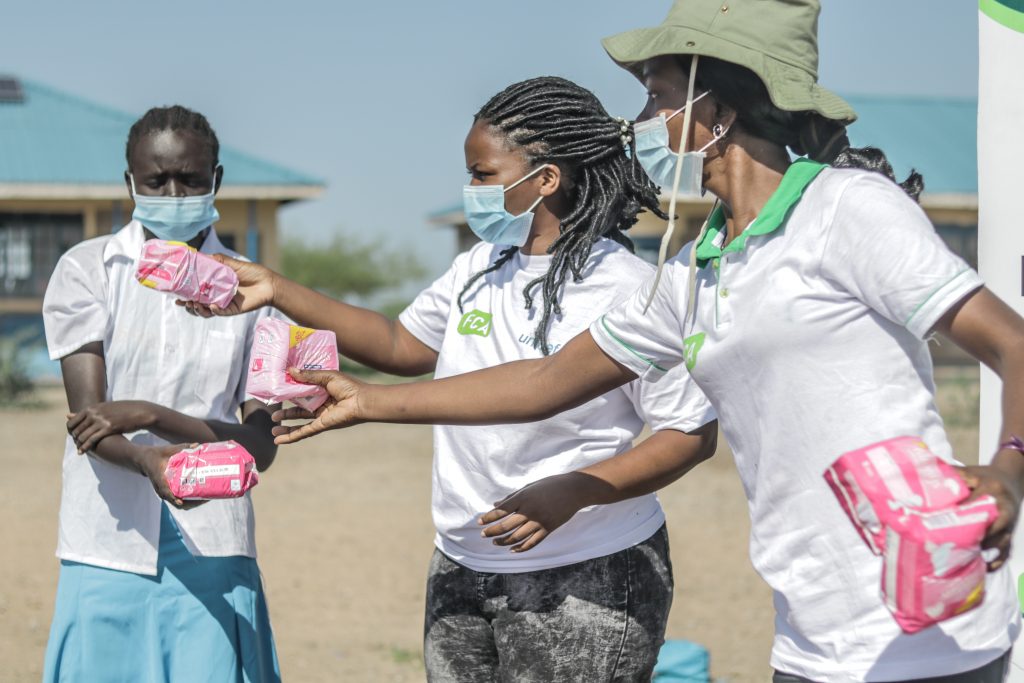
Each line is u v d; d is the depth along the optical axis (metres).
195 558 3.95
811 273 2.61
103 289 3.92
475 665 3.67
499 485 3.49
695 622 7.86
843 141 2.84
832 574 2.66
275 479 13.78
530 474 3.47
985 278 3.80
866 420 2.59
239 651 4.03
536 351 3.48
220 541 3.98
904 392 2.61
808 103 2.65
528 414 3.23
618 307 3.14
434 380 3.33
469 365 3.64
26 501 12.01
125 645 3.89
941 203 26.69
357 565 9.52
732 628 7.72
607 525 3.46
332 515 11.55
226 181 26.28
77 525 3.90
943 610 2.33
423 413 3.28
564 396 3.21
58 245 26.47
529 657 3.47
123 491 3.87
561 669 3.45
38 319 26.14
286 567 9.43
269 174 26.89
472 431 3.51
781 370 2.66
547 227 3.59
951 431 17.62
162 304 3.97
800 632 2.74
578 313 3.48
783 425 2.67
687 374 3.31
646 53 2.79
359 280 53.28
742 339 2.69
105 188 25.72
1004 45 3.76
